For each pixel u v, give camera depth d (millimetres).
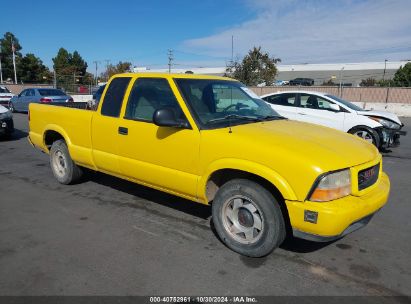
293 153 3303
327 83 59188
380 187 3730
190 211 4914
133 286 3166
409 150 9820
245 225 3689
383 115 9195
